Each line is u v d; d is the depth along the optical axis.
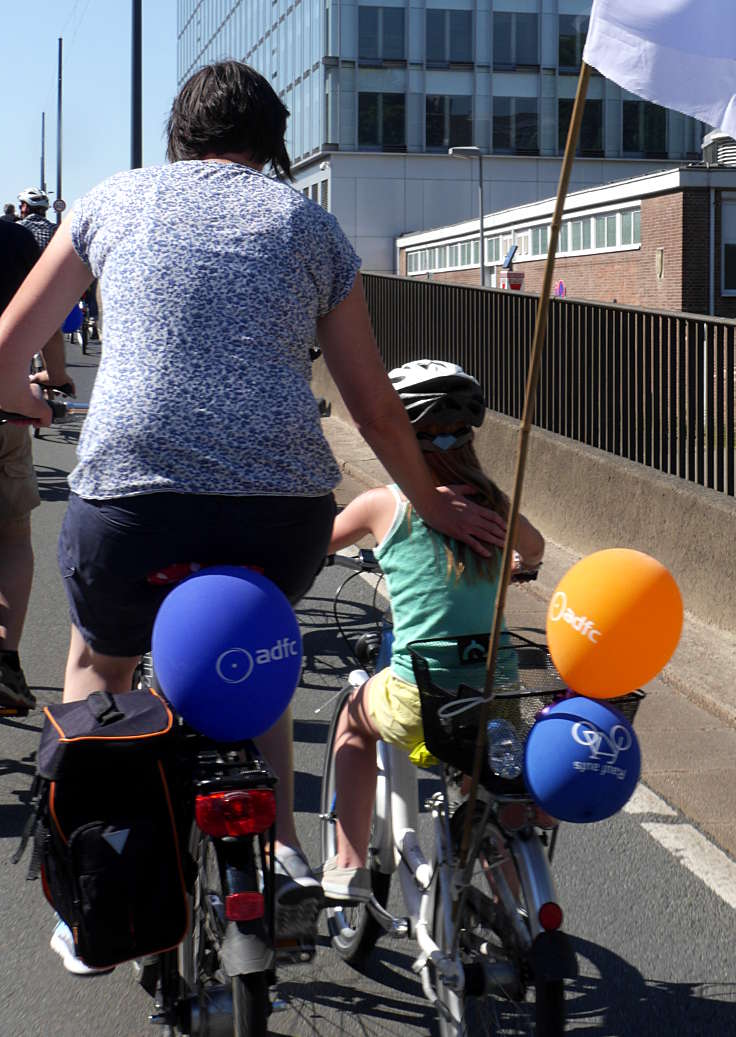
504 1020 2.62
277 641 2.46
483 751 2.60
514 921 2.59
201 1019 2.58
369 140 65.69
